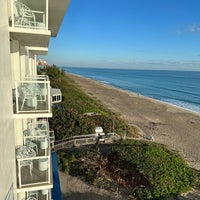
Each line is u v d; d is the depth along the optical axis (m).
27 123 11.05
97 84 104.69
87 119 26.78
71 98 47.12
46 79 8.69
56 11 9.42
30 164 8.02
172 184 15.73
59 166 18.42
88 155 19.94
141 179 16.06
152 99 69.94
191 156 24.59
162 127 36.81
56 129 23.30
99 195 15.56
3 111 5.33
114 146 21.06
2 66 5.30
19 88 7.79
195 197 15.62
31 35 7.16
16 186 7.41
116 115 41.66
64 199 14.96
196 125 40.31
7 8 6.21
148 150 19.44
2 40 5.34
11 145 6.40
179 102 70.69
